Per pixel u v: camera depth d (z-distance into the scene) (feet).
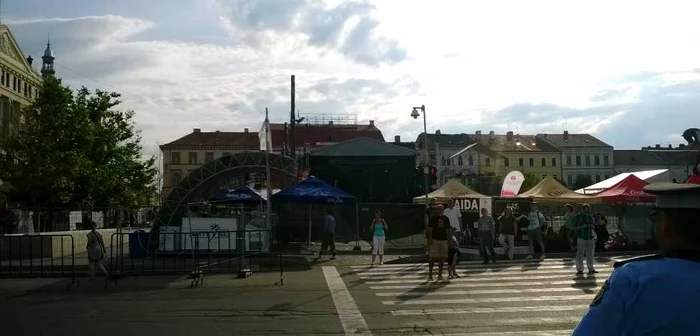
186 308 36.40
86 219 97.91
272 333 28.84
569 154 374.63
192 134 382.01
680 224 7.45
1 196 111.14
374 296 40.68
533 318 31.96
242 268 53.88
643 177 95.71
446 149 336.29
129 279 52.24
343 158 126.11
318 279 50.88
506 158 349.61
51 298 41.91
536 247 73.41
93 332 29.55
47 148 113.50
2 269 61.26
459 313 33.73
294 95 130.00
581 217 52.13
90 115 128.77
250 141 373.61
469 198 81.20
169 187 344.69
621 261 7.87
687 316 6.79
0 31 185.16
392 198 124.88
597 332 7.22
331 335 28.35
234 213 90.63
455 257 51.08
